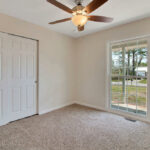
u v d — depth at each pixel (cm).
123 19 262
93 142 187
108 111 328
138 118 277
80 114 306
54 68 343
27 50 281
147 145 181
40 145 178
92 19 193
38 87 304
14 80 259
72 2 194
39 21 273
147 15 244
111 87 331
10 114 254
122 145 181
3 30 237
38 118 278
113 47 325
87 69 376
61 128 231
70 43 392
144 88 270
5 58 243
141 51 274
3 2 197
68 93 390
